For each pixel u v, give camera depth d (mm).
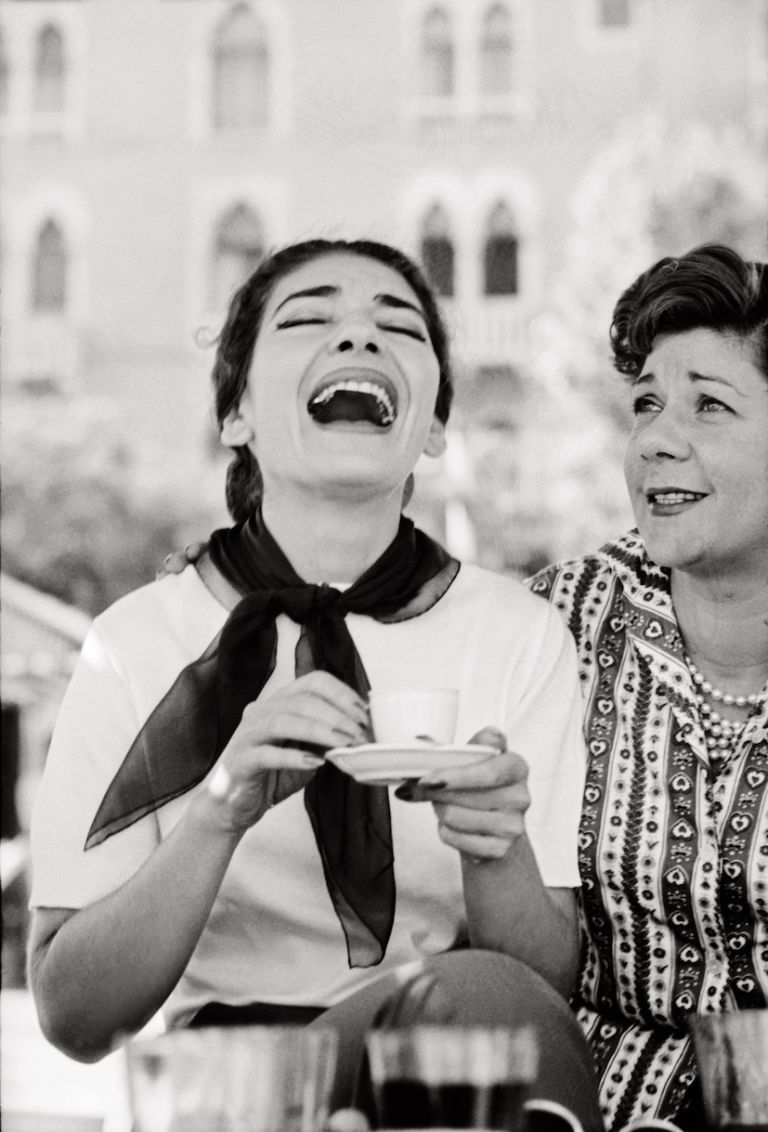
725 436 2002
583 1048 1607
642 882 1991
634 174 17953
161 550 18906
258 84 21203
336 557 2014
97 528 18266
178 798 1911
